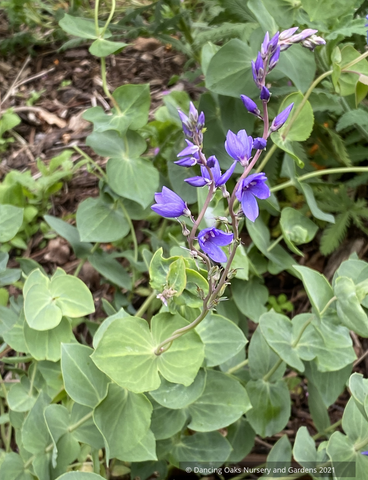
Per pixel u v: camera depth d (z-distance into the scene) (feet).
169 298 0.85
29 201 1.77
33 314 1.07
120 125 1.23
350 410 1.02
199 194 1.18
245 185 0.69
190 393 0.98
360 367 1.47
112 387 0.95
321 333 1.03
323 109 1.42
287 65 1.19
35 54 2.36
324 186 1.53
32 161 1.98
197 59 1.81
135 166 1.28
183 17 1.71
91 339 1.54
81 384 0.98
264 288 1.39
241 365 1.19
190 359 0.92
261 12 1.22
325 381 1.13
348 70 1.11
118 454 0.92
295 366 1.05
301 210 1.54
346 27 1.29
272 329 1.08
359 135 1.48
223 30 1.57
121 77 2.20
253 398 1.14
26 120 2.12
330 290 1.04
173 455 1.11
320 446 1.05
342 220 1.49
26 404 1.14
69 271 1.70
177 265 0.83
